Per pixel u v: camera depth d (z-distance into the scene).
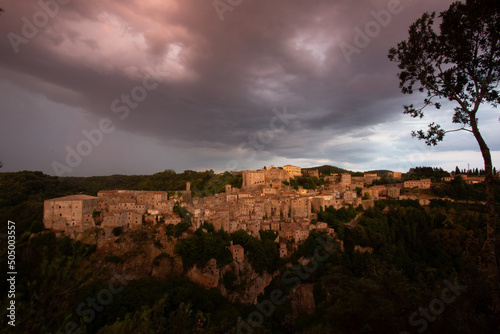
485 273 26.08
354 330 21.98
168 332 27.89
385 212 140.88
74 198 93.56
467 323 20.95
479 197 148.38
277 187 167.88
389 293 23.69
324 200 142.00
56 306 15.31
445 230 113.50
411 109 39.66
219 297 79.94
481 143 30.78
